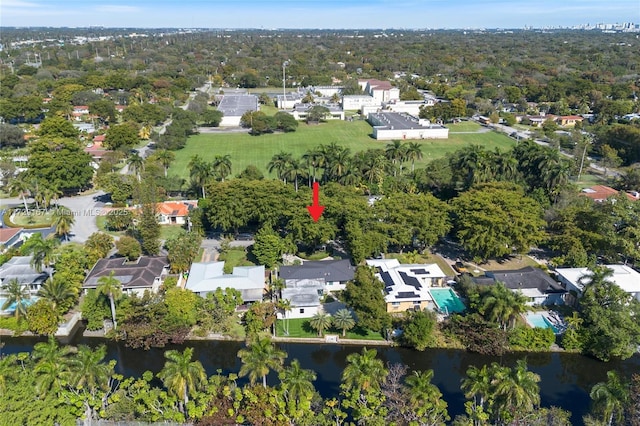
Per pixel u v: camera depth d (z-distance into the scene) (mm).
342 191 122750
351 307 87625
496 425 63031
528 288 94875
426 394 60469
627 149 185500
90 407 64938
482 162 132125
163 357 81125
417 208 110750
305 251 114000
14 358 65875
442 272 100812
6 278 93562
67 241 117750
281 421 61719
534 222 104625
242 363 80312
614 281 90000
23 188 134375
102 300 84625
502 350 79250
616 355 79750
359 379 62062
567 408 70625
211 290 91938
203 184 136250
